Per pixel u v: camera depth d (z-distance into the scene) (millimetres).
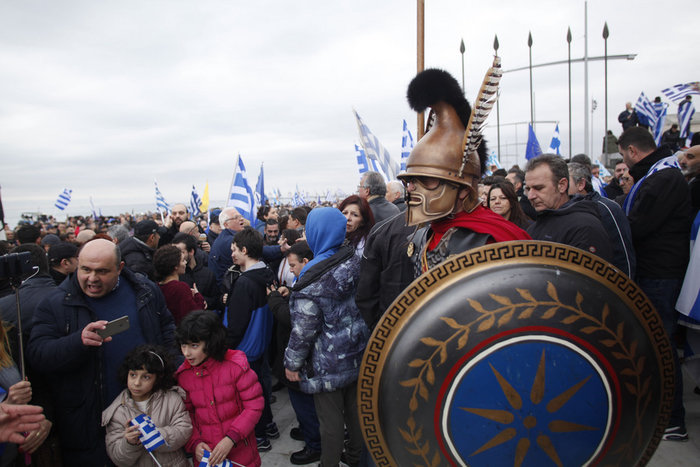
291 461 2920
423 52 3859
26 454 1712
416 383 1084
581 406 1059
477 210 1441
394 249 1767
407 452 1101
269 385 3266
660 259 2762
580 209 2162
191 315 2227
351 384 2410
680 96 6516
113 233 4605
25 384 1561
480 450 1067
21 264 1624
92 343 1891
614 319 1068
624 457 1088
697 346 2787
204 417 2229
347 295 2309
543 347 1055
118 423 2027
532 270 1075
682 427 2729
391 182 4754
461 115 1384
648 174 2838
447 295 1089
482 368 1061
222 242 4598
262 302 3125
